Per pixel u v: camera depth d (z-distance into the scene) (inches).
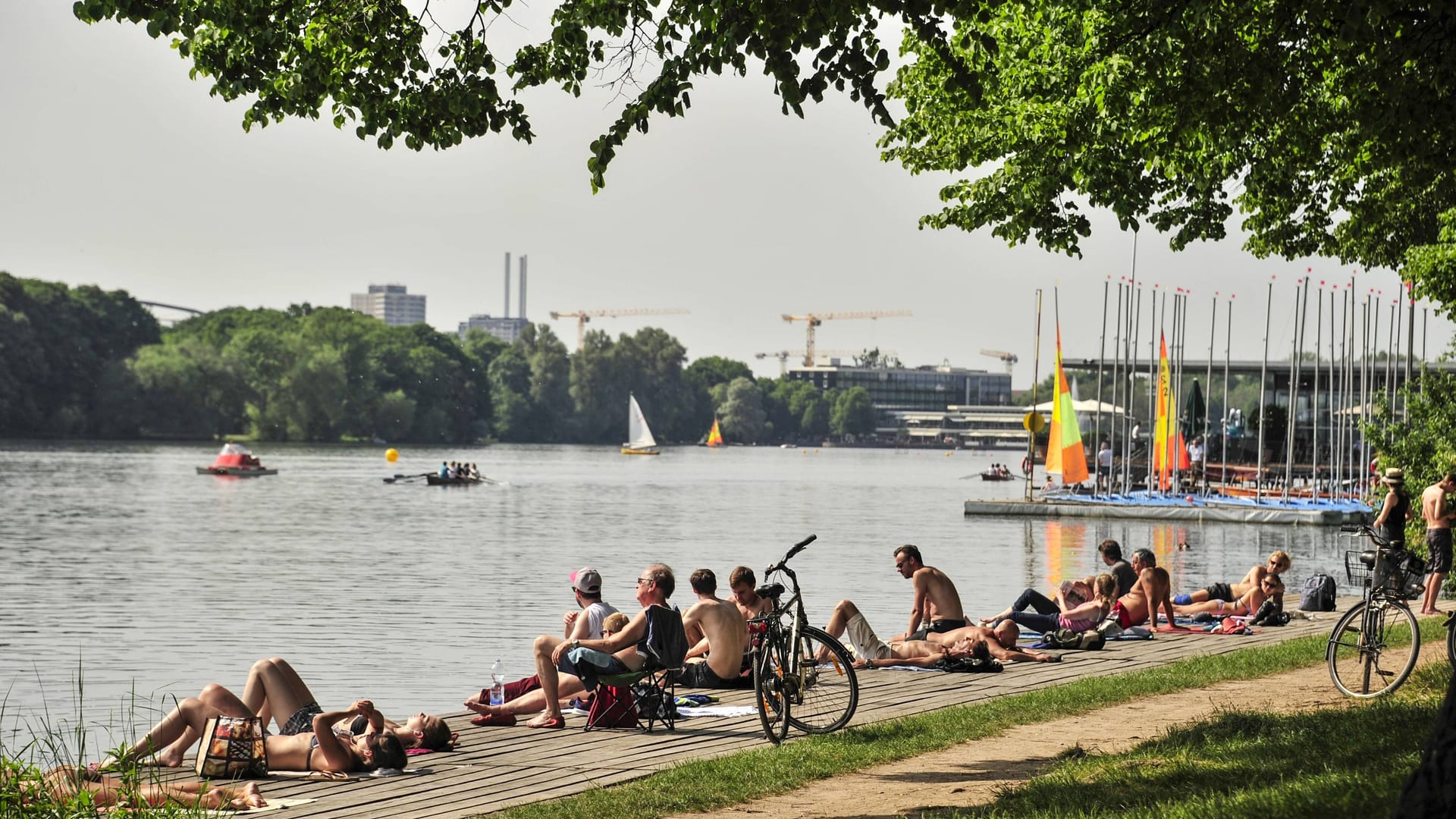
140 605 1246.3
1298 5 583.5
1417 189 749.3
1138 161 706.8
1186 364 2906.0
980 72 533.0
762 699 493.4
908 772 437.4
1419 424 1095.0
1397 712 460.1
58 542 1910.7
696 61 499.8
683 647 533.0
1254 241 832.3
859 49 483.2
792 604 507.5
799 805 395.9
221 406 6968.5
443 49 552.7
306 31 535.2
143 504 2763.3
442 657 957.2
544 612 1213.1
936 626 685.9
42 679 871.7
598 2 534.9
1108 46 626.5
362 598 1314.0
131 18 483.8
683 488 4084.6
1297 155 717.3
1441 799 196.9
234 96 526.9
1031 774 427.8
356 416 7682.1
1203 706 543.8
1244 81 609.6
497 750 487.2
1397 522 853.2
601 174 522.9
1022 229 736.3
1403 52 572.1
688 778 426.9
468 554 1824.6
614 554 1843.0
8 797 350.3
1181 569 1638.8
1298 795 334.0
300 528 2251.5
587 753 481.1
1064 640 738.2
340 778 435.5
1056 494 2861.7
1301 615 895.1
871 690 603.2
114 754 391.5
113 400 6569.9
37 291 6638.8
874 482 4778.5
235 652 980.6
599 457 7849.4
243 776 430.9
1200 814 331.3
